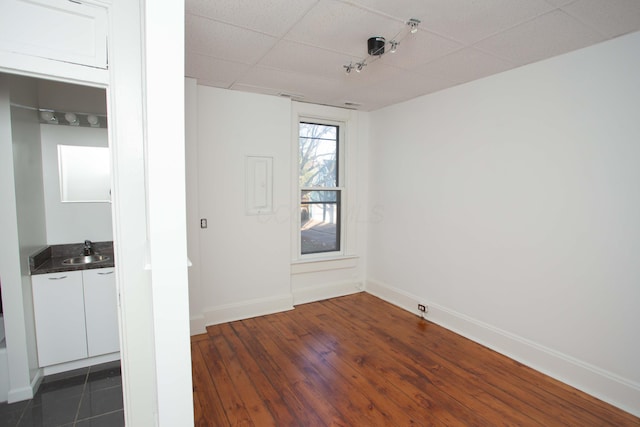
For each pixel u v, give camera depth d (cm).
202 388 227
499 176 275
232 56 244
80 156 290
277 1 171
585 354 224
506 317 273
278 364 258
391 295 398
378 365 257
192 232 307
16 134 220
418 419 197
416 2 168
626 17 179
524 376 242
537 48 222
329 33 206
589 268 221
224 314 338
